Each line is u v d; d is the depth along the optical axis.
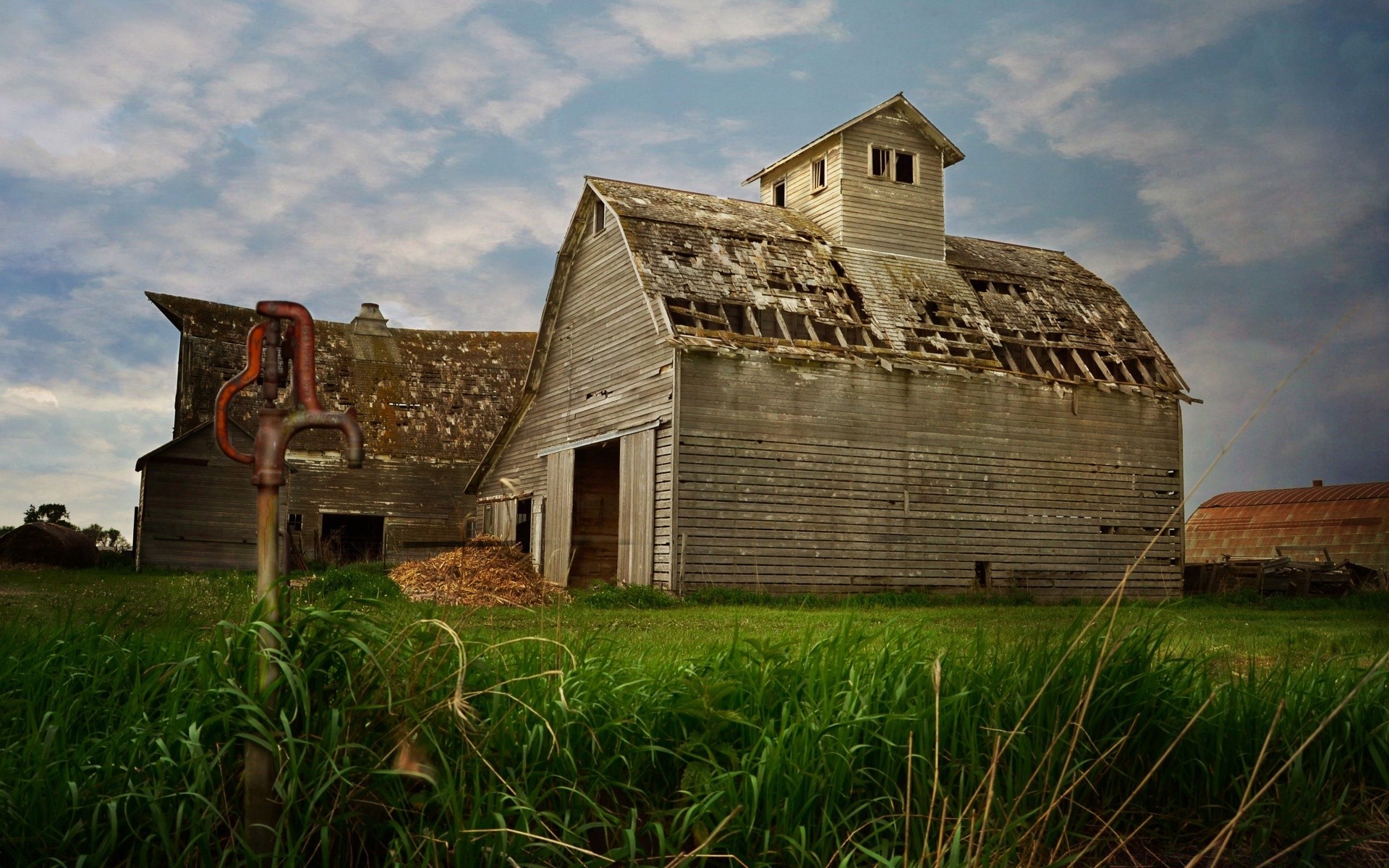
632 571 24.05
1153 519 28.47
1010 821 4.22
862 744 4.54
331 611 4.01
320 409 3.96
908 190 29.36
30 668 5.01
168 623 6.27
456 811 3.74
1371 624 17.30
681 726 4.74
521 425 32.78
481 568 19.95
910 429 25.47
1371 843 4.83
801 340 24.70
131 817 3.91
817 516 24.00
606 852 4.13
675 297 23.95
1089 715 4.90
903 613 16.77
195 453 33.56
